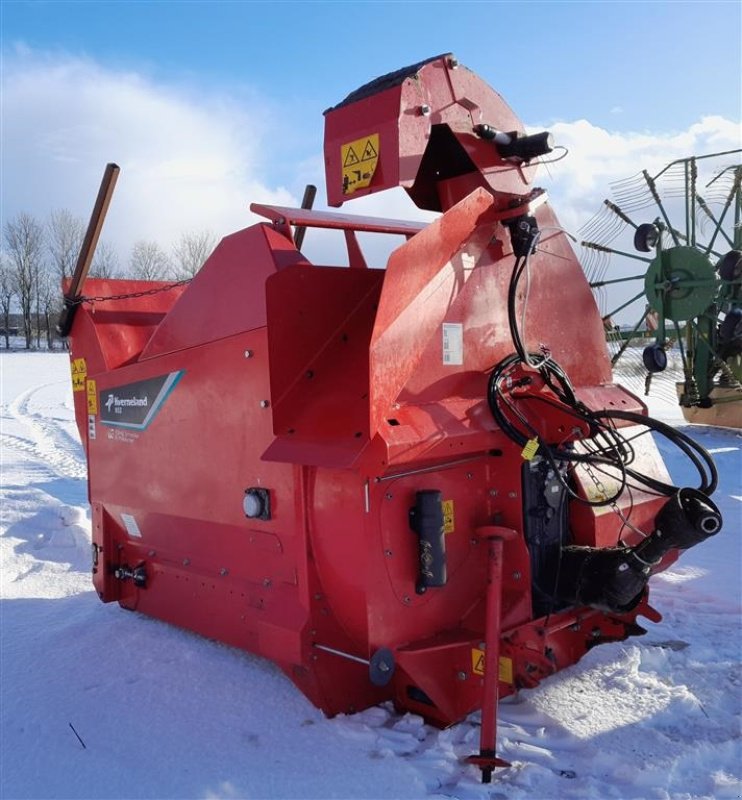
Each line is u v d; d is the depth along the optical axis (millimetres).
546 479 3029
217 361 3289
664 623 3914
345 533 2744
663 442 10039
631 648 3506
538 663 2949
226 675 3322
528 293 3115
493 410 2912
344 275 3148
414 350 2758
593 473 3225
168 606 3871
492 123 3156
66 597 4504
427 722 2896
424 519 2746
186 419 3512
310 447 2766
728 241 10297
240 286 3148
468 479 2990
